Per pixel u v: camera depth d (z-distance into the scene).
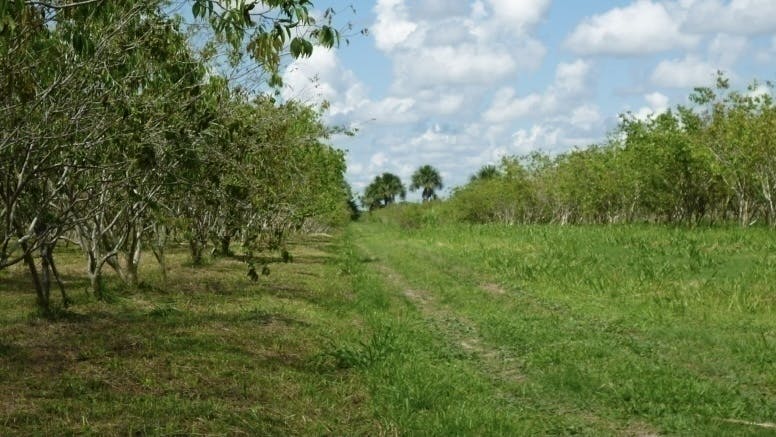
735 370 9.31
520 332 12.05
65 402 6.72
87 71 8.62
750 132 26.20
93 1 6.15
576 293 16.30
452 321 13.95
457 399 8.12
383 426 6.92
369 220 104.19
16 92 8.17
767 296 14.06
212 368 8.34
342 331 11.84
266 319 12.05
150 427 6.13
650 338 11.41
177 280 16.77
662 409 7.63
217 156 10.17
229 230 11.26
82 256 23.19
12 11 5.84
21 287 14.98
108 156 9.73
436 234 40.31
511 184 50.06
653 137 30.92
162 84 9.55
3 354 8.48
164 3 8.90
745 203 29.22
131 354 8.80
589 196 40.44
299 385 8.00
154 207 10.20
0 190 9.16
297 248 33.56
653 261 19.06
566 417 7.68
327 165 28.08
